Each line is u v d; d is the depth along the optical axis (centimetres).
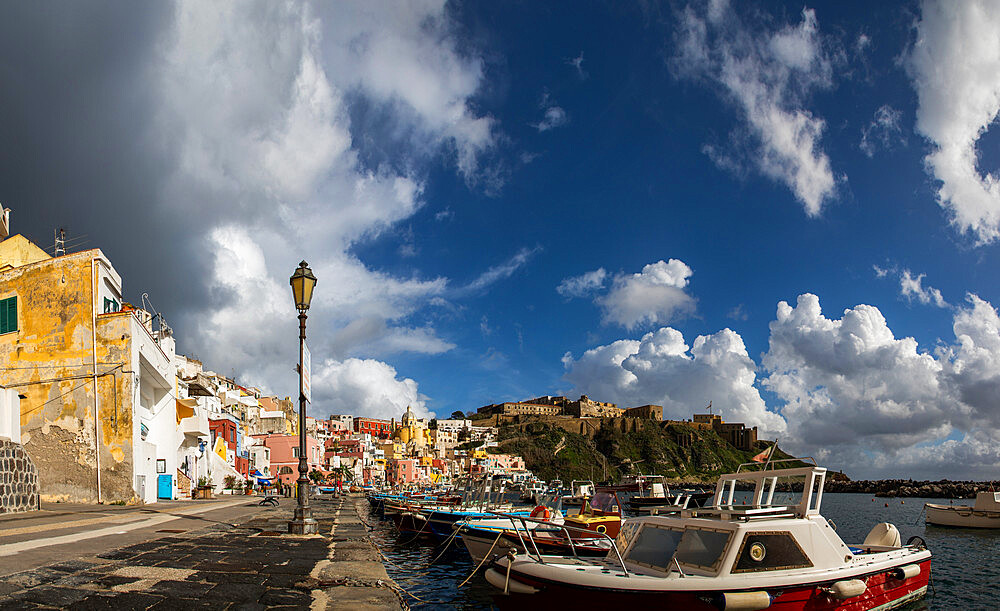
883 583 1185
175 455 3591
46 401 2688
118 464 2628
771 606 1005
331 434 15138
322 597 832
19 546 1097
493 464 17312
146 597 756
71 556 1022
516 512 2522
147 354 2953
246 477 6072
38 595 728
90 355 2695
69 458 2645
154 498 2867
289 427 9438
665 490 7106
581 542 1842
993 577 2323
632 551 1163
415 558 2500
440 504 3491
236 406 8319
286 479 8369
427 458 14500
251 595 814
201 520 1922
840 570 1085
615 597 998
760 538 1044
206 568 992
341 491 9194
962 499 12225
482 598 1741
